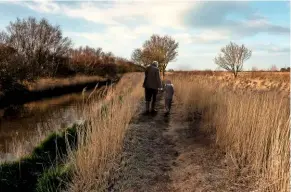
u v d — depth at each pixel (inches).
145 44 1534.2
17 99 778.2
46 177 217.5
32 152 283.3
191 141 287.9
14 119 554.9
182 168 223.9
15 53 918.4
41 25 1200.2
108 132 241.1
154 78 419.8
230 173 205.8
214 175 206.8
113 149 235.6
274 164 181.5
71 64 1429.6
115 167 218.5
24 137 412.2
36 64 1093.1
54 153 292.0
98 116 303.7
